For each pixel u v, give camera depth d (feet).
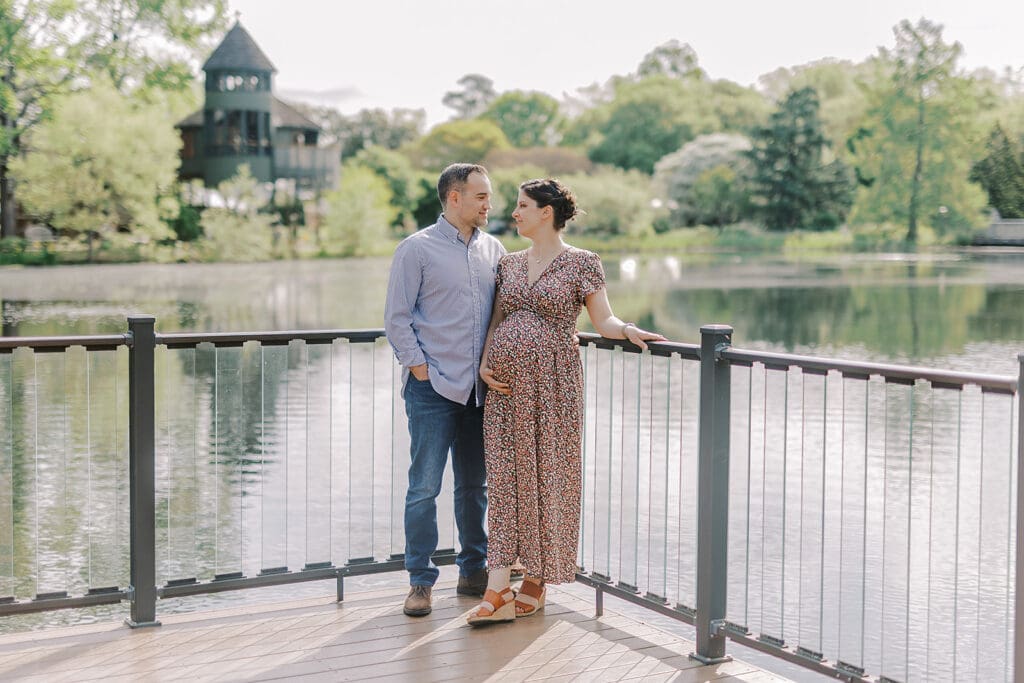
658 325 140.15
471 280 11.43
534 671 10.25
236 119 169.99
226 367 68.90
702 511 10.55
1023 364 7.97
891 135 181.27
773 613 22.99
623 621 11.75
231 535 29.01
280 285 158.71
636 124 201.77
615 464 37.01
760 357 9.99
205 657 10.51
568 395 11.14
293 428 46.26
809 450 43.37
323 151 177.88
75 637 11.07
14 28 135.23
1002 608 23.57
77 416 53.16
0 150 138.41
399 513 30.14
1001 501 33.94
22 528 31.53
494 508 11.30
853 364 9.27
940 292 150.51
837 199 186.60
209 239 165.78
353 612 11.96
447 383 11.37
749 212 189.78
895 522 31.32
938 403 55.21
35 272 140.67
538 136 206.49
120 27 145.59
